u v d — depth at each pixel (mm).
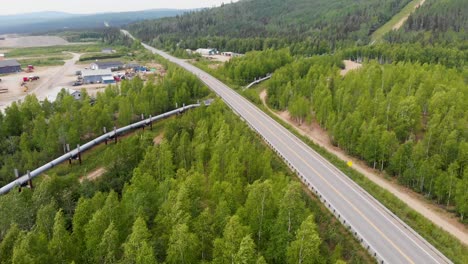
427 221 58188
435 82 107375
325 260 42719
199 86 128500
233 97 121125
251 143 76312
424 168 72562
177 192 52469
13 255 39781
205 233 44719
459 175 73188
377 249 47531
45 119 100688
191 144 75438
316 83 122500
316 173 69250
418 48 173500
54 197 59656
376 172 81438
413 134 89375
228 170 62594
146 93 112812
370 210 56781
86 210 50250
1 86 179500
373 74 118188
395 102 92938
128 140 80312
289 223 45406
